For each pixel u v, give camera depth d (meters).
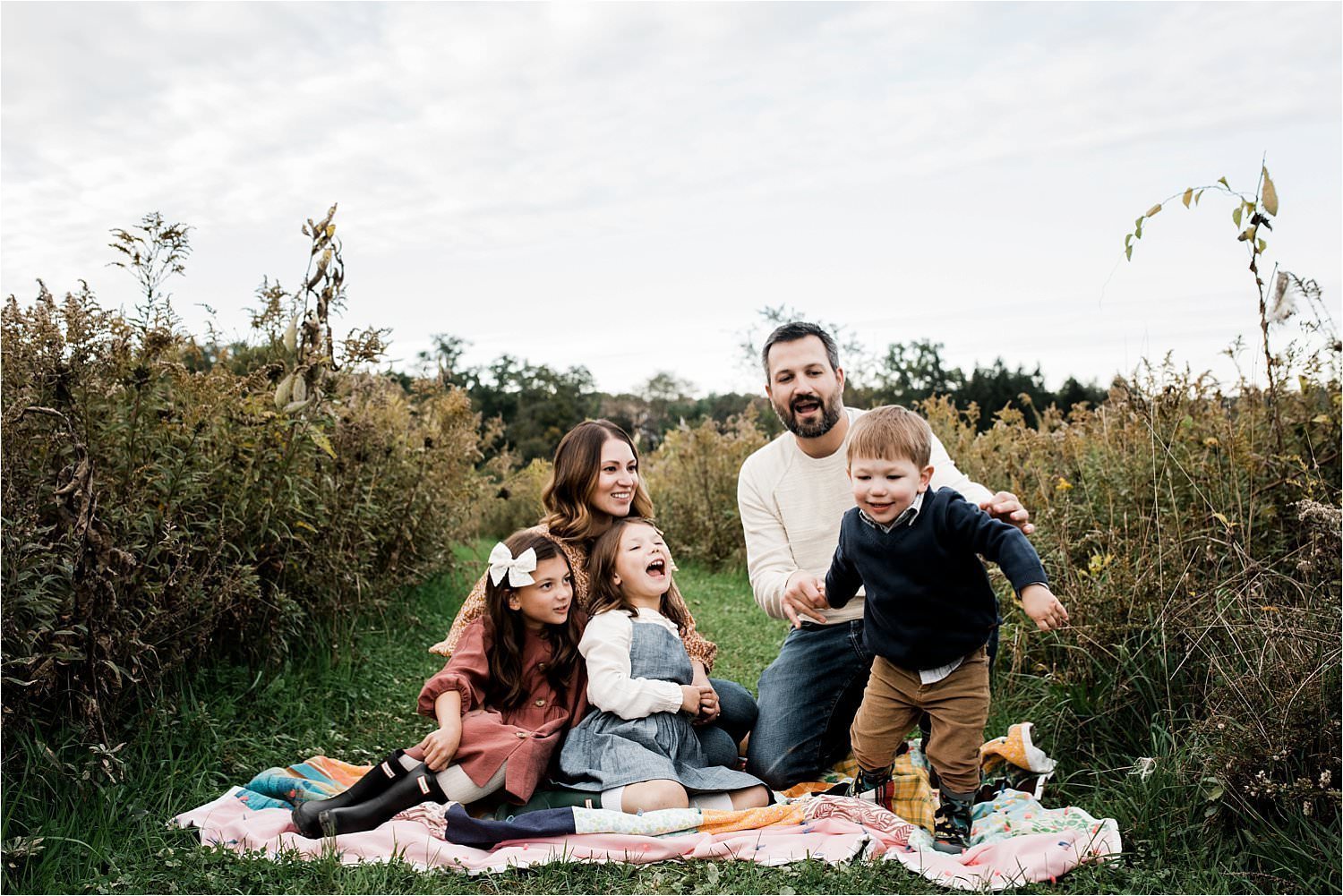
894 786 3.40
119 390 3.69
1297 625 3.17
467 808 3.29
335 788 3.48
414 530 6.67
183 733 3.57
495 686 3.51
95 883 2.66
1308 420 4.43
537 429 37.28
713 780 3.34
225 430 4.22
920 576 3.00
